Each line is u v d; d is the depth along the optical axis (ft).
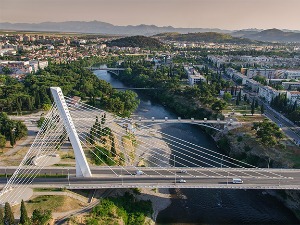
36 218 354.54
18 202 396.16
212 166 590.55
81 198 422.41
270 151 591.37
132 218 419.95
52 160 509.35
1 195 406.21
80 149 445.37
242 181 450.30
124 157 577.43
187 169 492.95
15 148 561.43
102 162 523.29
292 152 583.17
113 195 445.78
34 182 440.45
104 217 395.75
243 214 460.14
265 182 449.48
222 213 459.73
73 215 385.70
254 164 582.35
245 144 634.84
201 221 440.04
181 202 479.00
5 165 491.72
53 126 535.19
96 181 442.91
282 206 482.69
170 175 469.16
